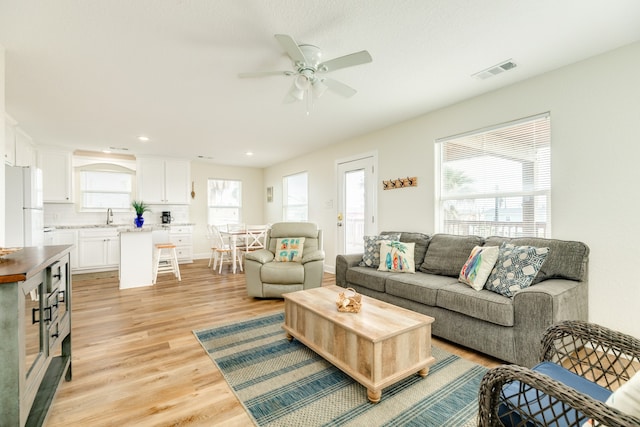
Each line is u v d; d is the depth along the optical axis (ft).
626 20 6.20
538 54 7.57
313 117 12.35
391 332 5.78
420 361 6.36
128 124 12.96
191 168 22.72
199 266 19.76
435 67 8.20
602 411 2.48
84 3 5.54
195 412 5.35
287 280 11.92
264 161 22.36
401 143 13.06
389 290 9.57
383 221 13.96
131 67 8.00
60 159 17.19
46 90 9.37
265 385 6.17
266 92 9.73
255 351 7.67
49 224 17.67
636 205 7.12
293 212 21.63
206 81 8.89
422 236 11.31
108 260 18.10
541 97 8.67
